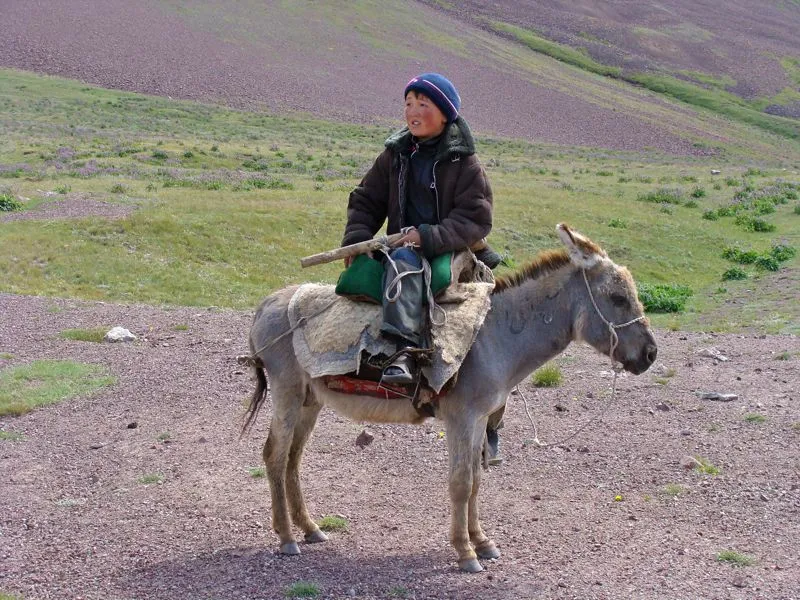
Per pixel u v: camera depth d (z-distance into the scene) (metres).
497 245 28.38
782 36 165.75
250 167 45.84
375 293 6.02
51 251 22.73
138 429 9.67
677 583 5.97
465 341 5.87
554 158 67.00
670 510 7.43
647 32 153.62
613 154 75.06
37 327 14.45
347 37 114.31
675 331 16.23
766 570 6.19
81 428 9.70
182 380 11.54
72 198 29.56
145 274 22.09
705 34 159.50
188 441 9.27
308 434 6.75
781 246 29.45
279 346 6.42
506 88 104.00
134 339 13.64
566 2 168.75
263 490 7.91
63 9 106.19
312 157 51.75
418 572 6.16
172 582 6.07
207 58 97.62
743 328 18.80
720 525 7.11
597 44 140.25
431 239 5.93
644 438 9.31
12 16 101.19
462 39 125.06
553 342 6.21
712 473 8.26
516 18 149.12
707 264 28.72
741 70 138.62
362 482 8.17
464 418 5.99
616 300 6.05
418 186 6.23
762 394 10.80
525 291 6.19
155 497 7.75
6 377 11.41
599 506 7.55
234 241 25.45
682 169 59.75
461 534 6.14
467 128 6.18
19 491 7.90
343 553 6.55
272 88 90.44
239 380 11.56
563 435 9.46
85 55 92.19
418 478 8.27
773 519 7.20
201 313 15.98
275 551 6.58
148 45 98.62
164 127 63.88
